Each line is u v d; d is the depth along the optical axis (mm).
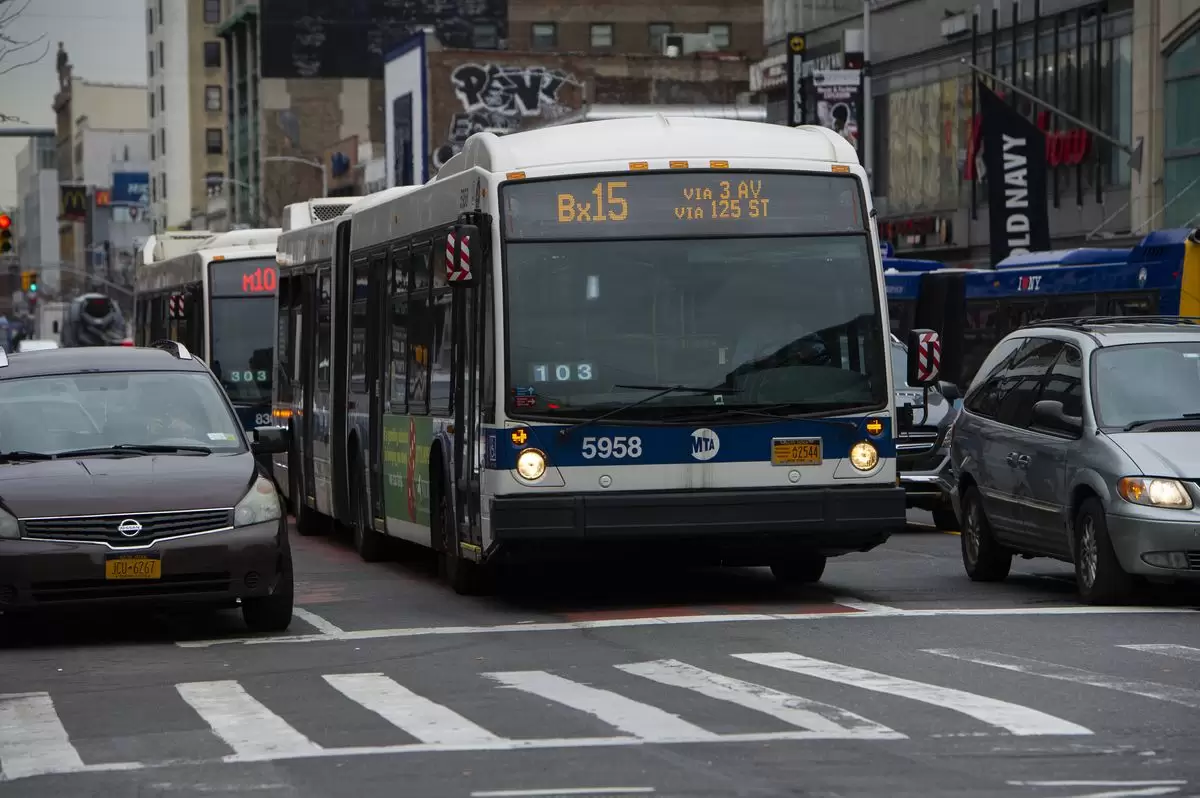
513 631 29062
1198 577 29609
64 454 30016
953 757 17766
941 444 48562
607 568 39031
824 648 26047
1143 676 22969
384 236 40250
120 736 20438
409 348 37812
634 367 31125
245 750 19188
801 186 32094
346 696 22812
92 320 133750
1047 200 100625
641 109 164750
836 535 31547
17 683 25125
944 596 33062
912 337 33062
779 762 17641
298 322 51438
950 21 109438
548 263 31266
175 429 30844
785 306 31688
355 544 43906
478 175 31938
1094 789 16234
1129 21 93562
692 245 31578
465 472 32906
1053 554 32625
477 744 19078
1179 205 89938
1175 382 31812
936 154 112625
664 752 18297
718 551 31578
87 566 27688
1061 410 31969
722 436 31125
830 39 125875
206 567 28172
